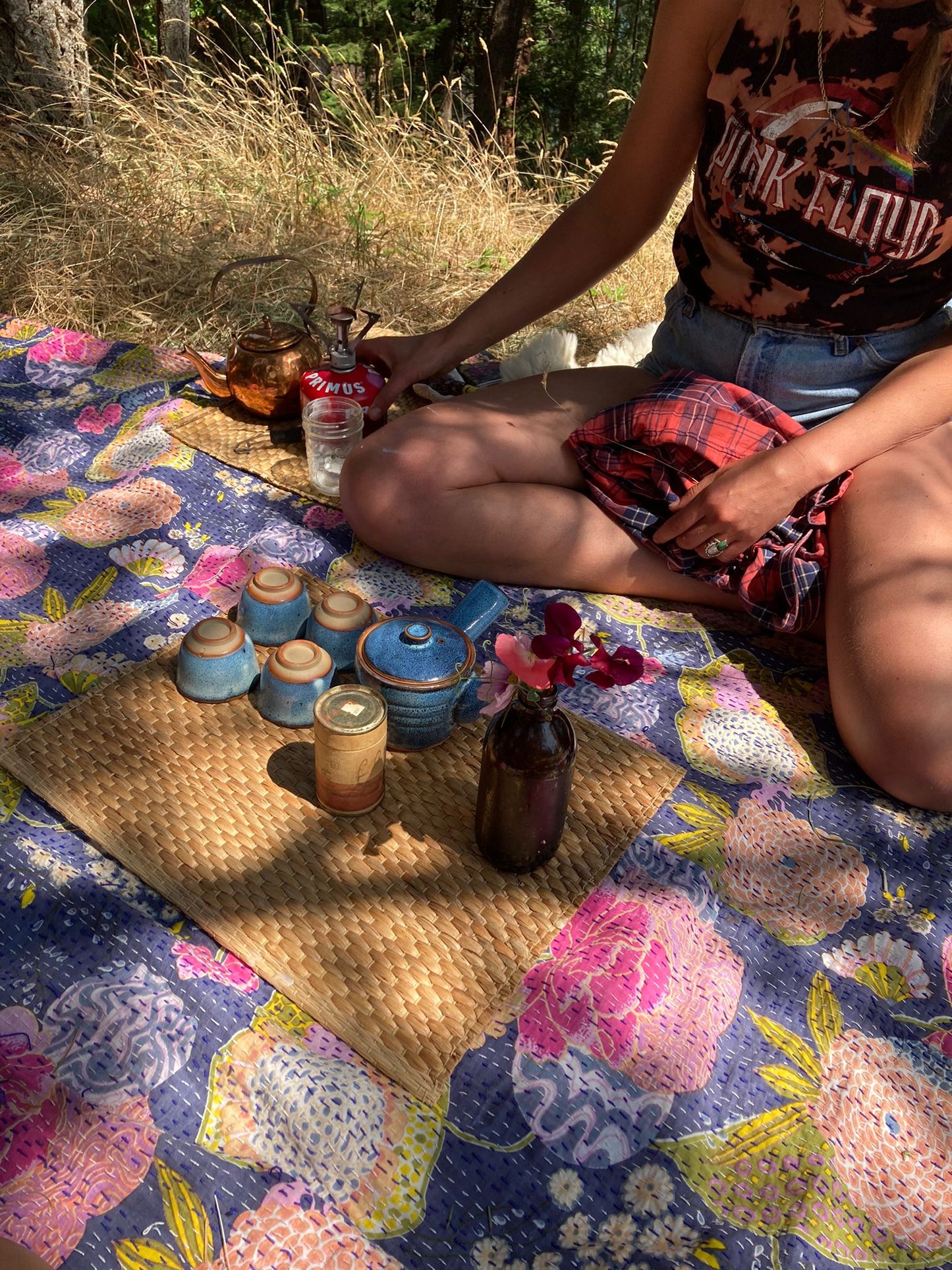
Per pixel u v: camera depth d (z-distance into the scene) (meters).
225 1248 1.01
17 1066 1.12
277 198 3.86
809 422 1.80
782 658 1.84
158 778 1.42
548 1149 1.11
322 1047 1.16
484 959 1.24
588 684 1.72
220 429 2.28
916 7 1.47
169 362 2.57
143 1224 1.02
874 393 1.64
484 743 1.28
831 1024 1.27
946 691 1.46
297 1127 1.10
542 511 1.83
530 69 10.84
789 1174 1.12
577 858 1.37
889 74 1.51
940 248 1.64
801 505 1.72
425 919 1.28
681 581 1.89
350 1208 1.05
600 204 1.97
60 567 1.86
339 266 3.48
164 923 1.27
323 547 1.95
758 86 1.60
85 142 3.96
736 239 1.71
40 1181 1.04
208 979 1.21
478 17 9.35
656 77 1.75
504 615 1.84
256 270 3.30
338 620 1.55
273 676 1.48
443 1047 1.16
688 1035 1.22
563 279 2.05
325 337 2.29
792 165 1.60
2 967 1.21
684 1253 1.04
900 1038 1.27
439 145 4.72
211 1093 1.12
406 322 3.25
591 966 1.25
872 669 1.52
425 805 1.42
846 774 1.61
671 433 1.72
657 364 1.99
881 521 1.60
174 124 4.20
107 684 1.55
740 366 1.79
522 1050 1.17
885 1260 1.07
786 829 1.50
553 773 1.24
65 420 2.31
